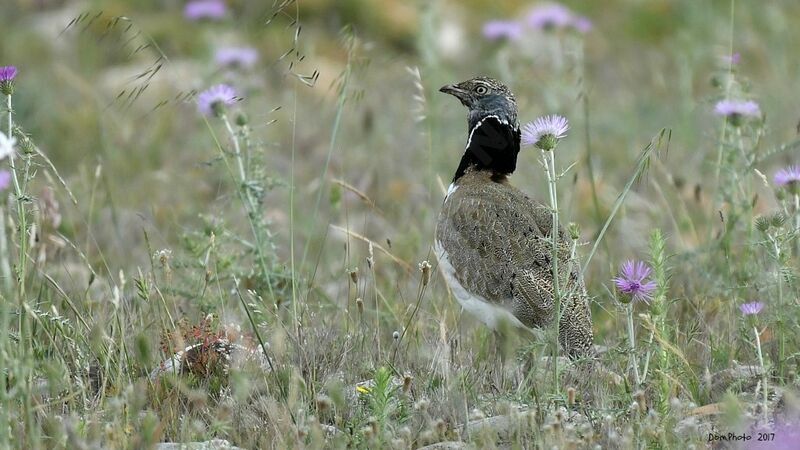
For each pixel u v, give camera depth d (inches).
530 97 792.9
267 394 362.3
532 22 759.1
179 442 337.4
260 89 674.8
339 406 343.0
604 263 510.6
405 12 1008.9
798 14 1076.5
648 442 323.6
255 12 936.9
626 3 1158.3
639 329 435.8
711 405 347.3
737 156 498.6
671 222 594.2
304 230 608.7
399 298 484.4
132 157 717.9
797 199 418.6
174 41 930.1
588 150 538.9
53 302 437.4
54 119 784.9
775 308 399.2
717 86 539.8
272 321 419.5
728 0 1095.6
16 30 976.9
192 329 402.0
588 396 374.9
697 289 472.1
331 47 951.0
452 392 358.0
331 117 821.2
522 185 672.4
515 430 330.3
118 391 354.0
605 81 944.3
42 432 343.9
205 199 650.2
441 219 448.8
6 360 324.2
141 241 581.0
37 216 465.1
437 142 713.6
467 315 478.6
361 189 655.8
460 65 962.1
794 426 332.8
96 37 888.3
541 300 414.6
